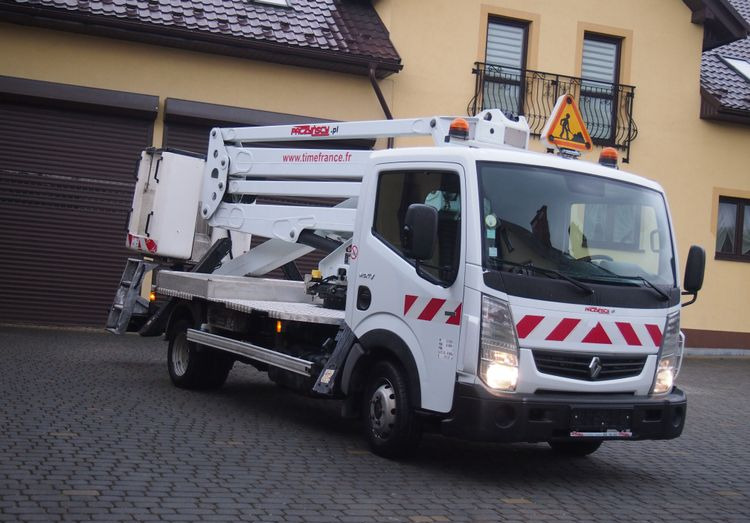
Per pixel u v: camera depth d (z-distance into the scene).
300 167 10.65
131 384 11.29
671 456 9.41
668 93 20.12
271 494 6.72
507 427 7.20
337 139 10.30
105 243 16.84
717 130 20.41
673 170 20.11
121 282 12.59
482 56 18.83
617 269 7.92
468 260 7.42
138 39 16.72
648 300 7.94
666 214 8.41
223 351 10.71
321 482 7.19
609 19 19.80
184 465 7.39
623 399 7.66
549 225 7.73
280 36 17.25
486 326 7.28
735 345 20.39
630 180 8.30
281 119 17.47
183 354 11.34
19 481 6.58
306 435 9.00
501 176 7.70
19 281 16.47
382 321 8.15
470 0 18.75
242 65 17.34
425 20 18.50
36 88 16.28
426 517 6.45
